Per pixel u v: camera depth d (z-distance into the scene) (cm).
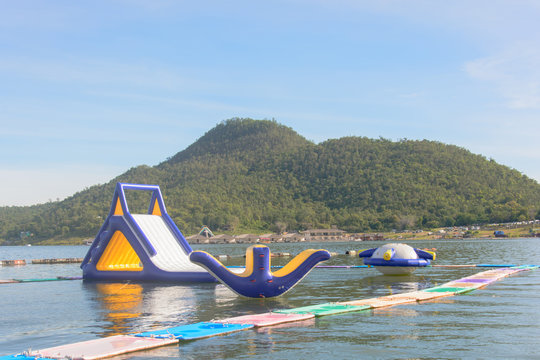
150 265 2683
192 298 1980
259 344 1136
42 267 4947
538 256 4944
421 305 1667
